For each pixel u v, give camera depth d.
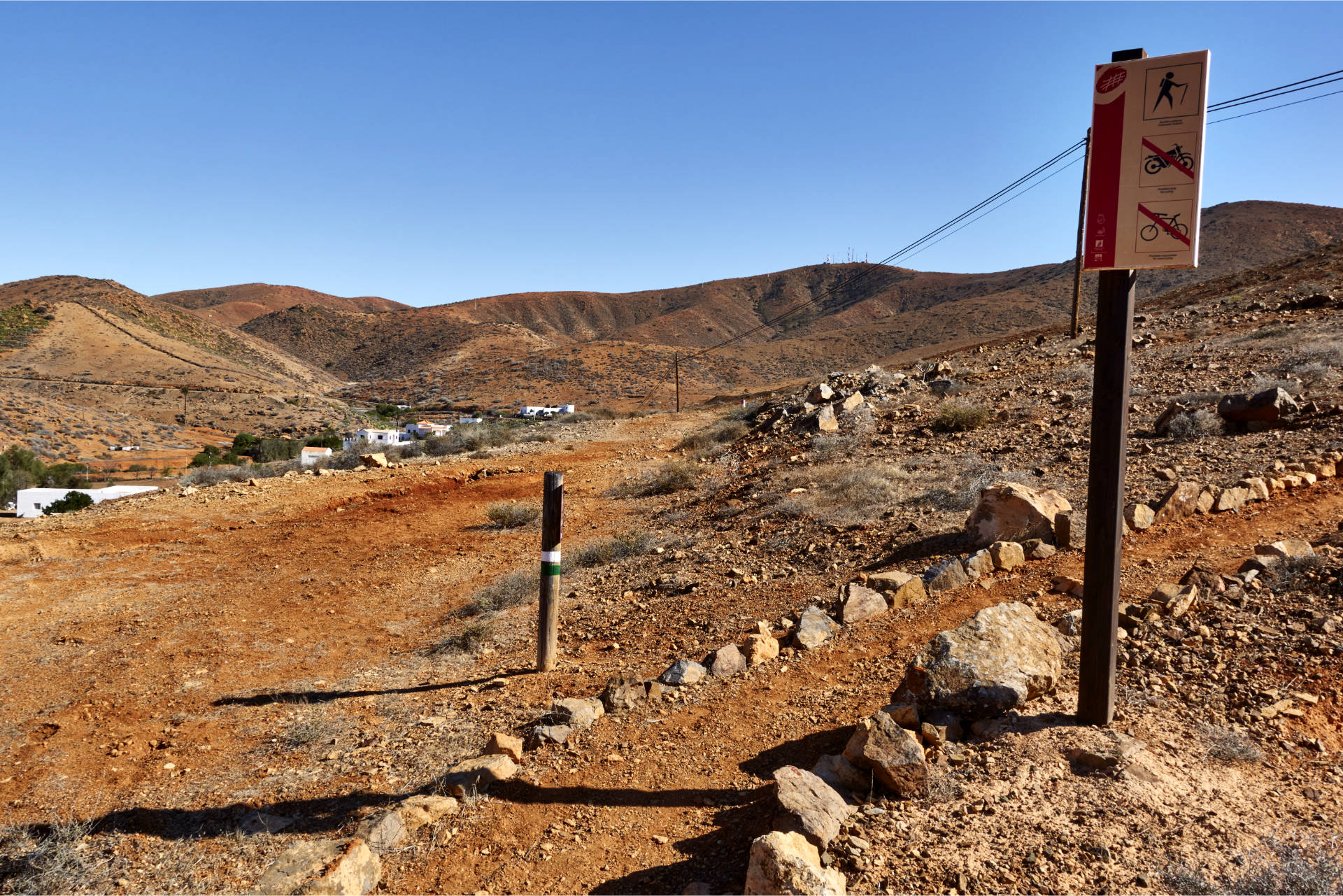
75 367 125.00
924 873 3.61
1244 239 181.25
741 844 4.13
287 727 6.46
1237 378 15.98
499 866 4.21
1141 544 7.55
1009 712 4.99
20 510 40.91
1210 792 4.03
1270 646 5.29
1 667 8.09
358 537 14.38
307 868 3.98
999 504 8.36
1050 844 3.72
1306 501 8.10
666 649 7.44
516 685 7.04
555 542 7.34
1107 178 4.57
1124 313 4.64
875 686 5.75
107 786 5.56
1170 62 4.37
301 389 153.00
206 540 14.20
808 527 10.85
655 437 29.59
